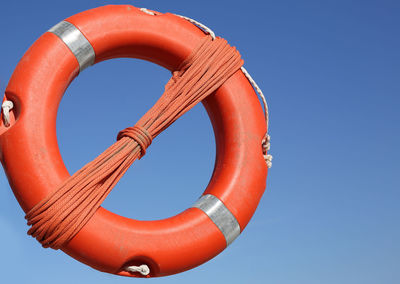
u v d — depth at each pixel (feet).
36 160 5.53
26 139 5.55
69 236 5.47
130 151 5.85
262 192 6.23
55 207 5.44
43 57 5.79
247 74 6.42
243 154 6.15
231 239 6.02
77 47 5.90
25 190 5.50
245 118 6.24
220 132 6.33
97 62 6.15
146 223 5.82
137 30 6.12
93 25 5.99
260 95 6.48
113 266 5.61
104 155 5.74
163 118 6.01
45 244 5.60
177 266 5.78
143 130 5.90
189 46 6.24
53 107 5.76
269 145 6.45
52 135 5.69
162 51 6.23
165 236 5.74
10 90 5.70
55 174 5.55
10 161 5.55
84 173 5.60
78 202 5.51
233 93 6.27
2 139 5.58
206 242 5.85
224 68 6.26
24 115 5.60
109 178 5.73
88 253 5.55
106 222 5.61
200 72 6.20
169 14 6.39
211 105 6.35
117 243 5.57
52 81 5.76
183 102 6.10
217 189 6.08
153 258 5.67
